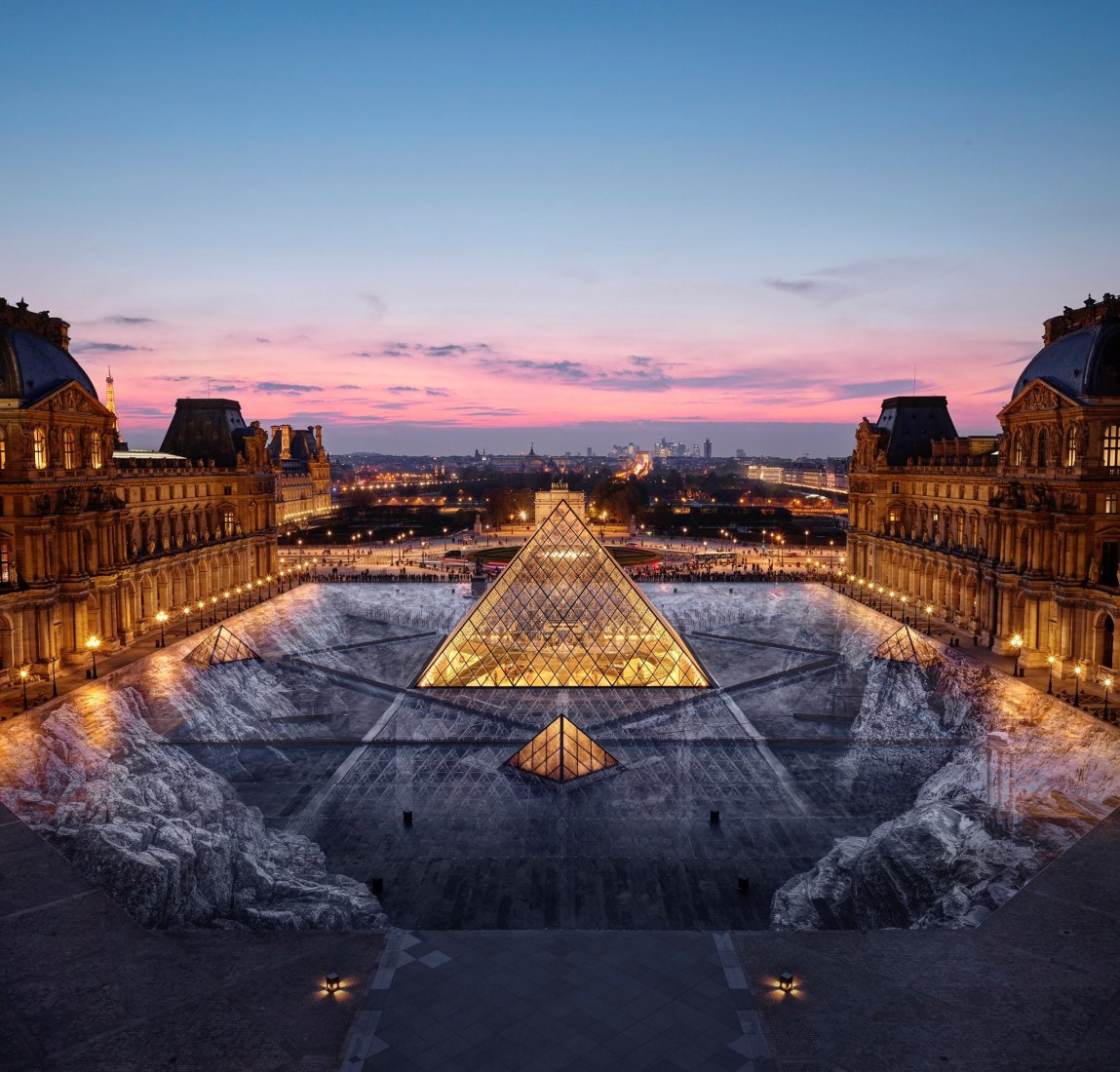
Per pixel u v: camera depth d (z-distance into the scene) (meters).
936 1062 34.66
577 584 102.62
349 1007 38.16
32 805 61.97
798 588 173.00
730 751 79.00
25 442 93.56
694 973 40.81
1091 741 74.69
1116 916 45.25
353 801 68.12
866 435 168.50
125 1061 34.53
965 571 127.00
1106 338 94.88
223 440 163.00
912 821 60.88
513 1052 35.47
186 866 54.09
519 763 74.50
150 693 93.06
